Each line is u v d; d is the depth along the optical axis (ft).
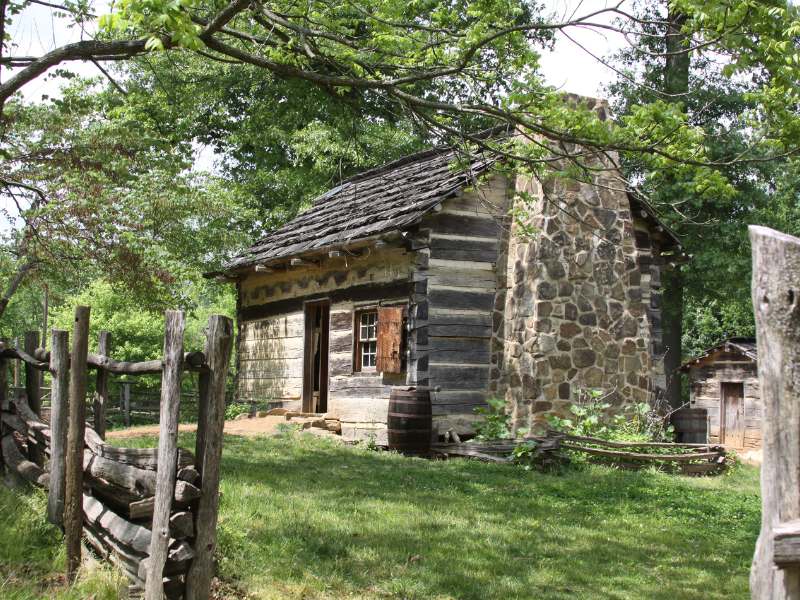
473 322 46.19
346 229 49.96
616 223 47.24
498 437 42.88
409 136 78.95
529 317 44.24
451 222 46.09
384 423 46.01
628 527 26.89
